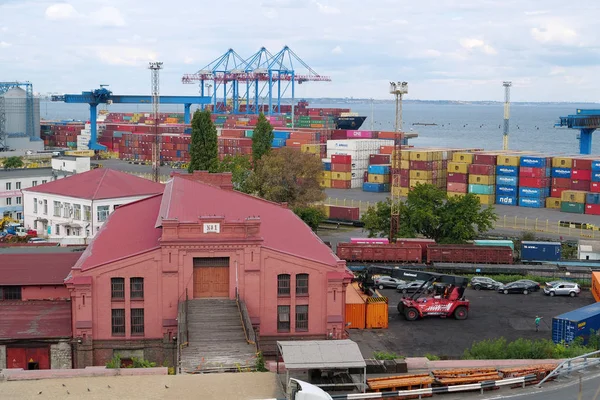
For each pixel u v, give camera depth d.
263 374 46.09
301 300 62.88
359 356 43.16
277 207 80.12
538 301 92.12
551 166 189.38
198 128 149.88
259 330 60.84
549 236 145.62
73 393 42.72
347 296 81.56
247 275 61.56
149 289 60.66
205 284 61.53
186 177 86.19
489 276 105.12
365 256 112.88
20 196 142.50
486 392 45.09
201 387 43.84
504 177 192.75
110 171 118.19
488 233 145.00
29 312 64.31
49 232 115.19
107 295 60.31
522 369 47.81
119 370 46.25
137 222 70.94
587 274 106.50
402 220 127.44
